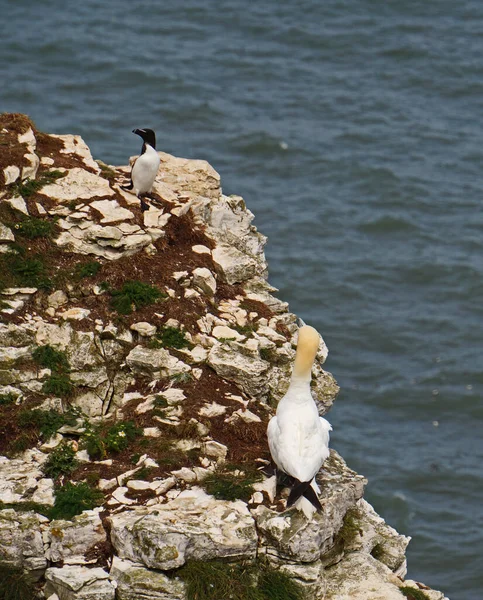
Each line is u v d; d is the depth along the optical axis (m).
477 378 36.94
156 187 20.17
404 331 38.88
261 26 61.72
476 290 41.38
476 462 33.44
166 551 13.25
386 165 48.75
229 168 47.78
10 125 19.69
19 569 13.50
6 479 14.32
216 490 14.34
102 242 17.97
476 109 55.22
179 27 60.94
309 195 46.31
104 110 51.31
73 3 62.22
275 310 18.81
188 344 16.98
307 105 53.84
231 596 13.45
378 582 14.45
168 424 15.50
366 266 42.00
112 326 16.97
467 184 48.06
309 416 14.23
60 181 19.14
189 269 18.45
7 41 56.47
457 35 62.09
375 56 59.56
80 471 14.76
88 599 13.05
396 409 35.66
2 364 15.99
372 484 32.16
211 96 53.53
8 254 17.53
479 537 30.52
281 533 13.77
